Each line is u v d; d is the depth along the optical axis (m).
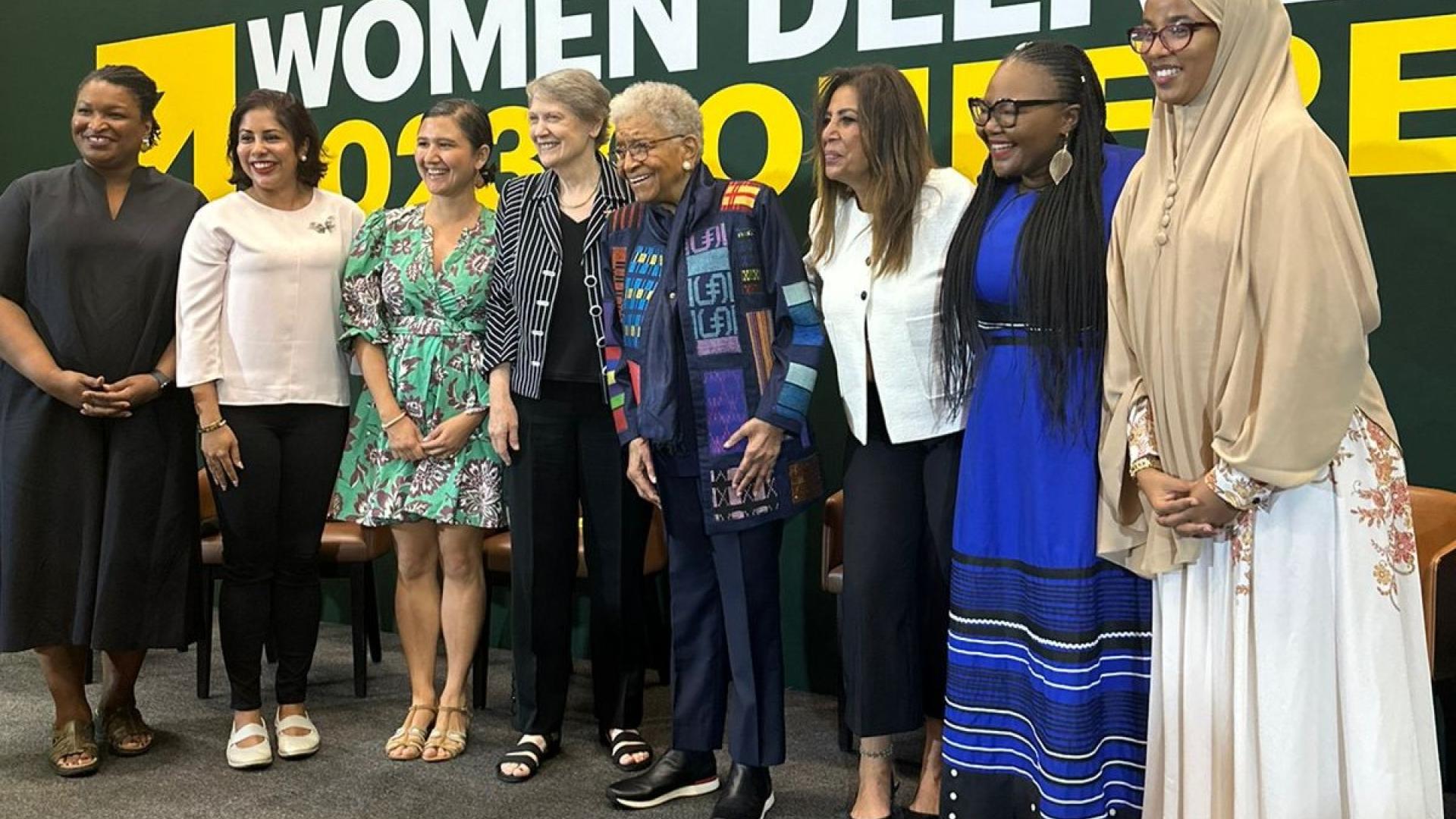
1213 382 2.03
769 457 2.61
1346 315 1.92
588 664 4.12
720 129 3.84
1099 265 2.25
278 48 4.63
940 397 2.53
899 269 2.51
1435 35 2.94
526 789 3.02
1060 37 3.35
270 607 3.26
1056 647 2.25
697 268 2.64
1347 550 2.00
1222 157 2.03
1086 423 2.24
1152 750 2.19
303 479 3.21
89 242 3.13
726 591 2.71
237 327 3.13
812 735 3.43
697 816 2.84
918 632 2.65
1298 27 3.09
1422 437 3.04
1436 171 2.96
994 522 2.37
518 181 3.08
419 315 3.20
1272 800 2.00
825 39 3.68
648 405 2.65
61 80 5.09
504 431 3.07
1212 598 2.09
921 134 2.55
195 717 3.61
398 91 4.40
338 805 2.92
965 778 2.41
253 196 3.22
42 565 3.12
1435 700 3.03
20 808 2.92
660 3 3.92
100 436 3.17
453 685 3.30
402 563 3.34
